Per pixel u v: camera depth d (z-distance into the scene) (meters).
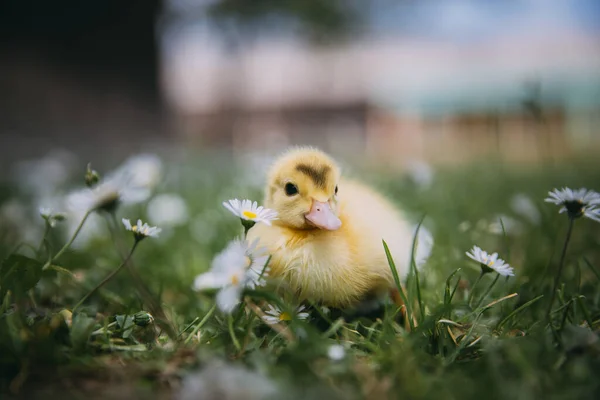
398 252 0.30
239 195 0.60
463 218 0.52
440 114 2.47
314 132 2.43
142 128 1.51
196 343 0.25
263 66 2.82
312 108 2.59
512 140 1.99
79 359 0.22
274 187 0.30
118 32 1.49
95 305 0.31
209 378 0.20
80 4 1.43
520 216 0.51
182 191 0.73
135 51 1.51
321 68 2.76
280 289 0.28
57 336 0.23
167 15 1.93
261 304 0.28
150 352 0.23
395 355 0.22
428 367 0.22
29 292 0.29
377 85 2.62
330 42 2.69
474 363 0.22
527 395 0.19
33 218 0.52
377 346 0.24
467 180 0.81
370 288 0.29
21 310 0.25
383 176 0.84
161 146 1.35
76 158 1.11
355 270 0.28
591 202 0.27
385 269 0.29
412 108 2.52
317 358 0.22
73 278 0.32
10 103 1.31
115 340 0.25
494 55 2.96
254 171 0.72
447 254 0.39
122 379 0.22
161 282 0.31
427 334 0.25
